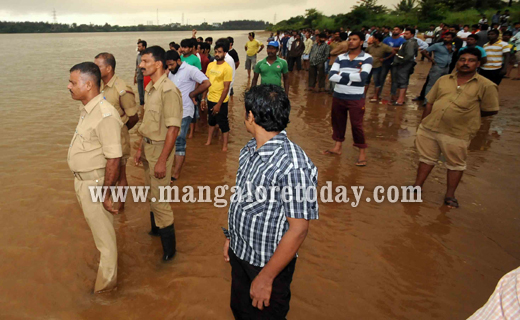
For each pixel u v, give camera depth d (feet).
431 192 15.25
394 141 21.62
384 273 10.24
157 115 10.07
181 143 16.07
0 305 8.81
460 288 9.68
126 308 8.84
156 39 195.52
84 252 10.94
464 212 13.58
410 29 28.76
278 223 5.89
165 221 10.48
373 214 13.42
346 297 9.30
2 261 10.36
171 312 8.72
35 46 118.42
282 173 5.46
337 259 10.83
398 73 30.04
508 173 16.97
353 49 17.07
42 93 35.60
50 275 9.91
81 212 13.08
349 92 17.16
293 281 9.86
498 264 10.65
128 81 43.29
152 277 10.00
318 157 19.13
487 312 3.68
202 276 10.04
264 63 22.63
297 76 50.19
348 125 25.13
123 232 12.21
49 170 16.58
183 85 15.85
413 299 9.27
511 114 27.66
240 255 6.40
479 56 12.53
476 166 17.85
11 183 15.12
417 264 10.63
